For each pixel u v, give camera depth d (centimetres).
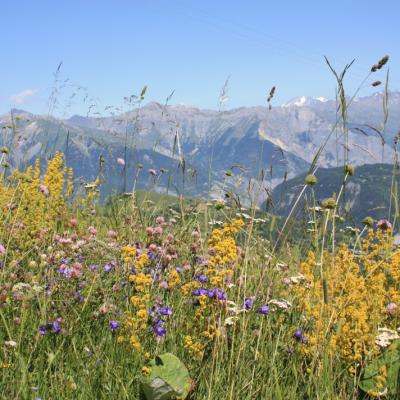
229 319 119
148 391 108
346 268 143
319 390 114
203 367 116
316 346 116
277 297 145
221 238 127
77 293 135
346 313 130
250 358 123
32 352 113
